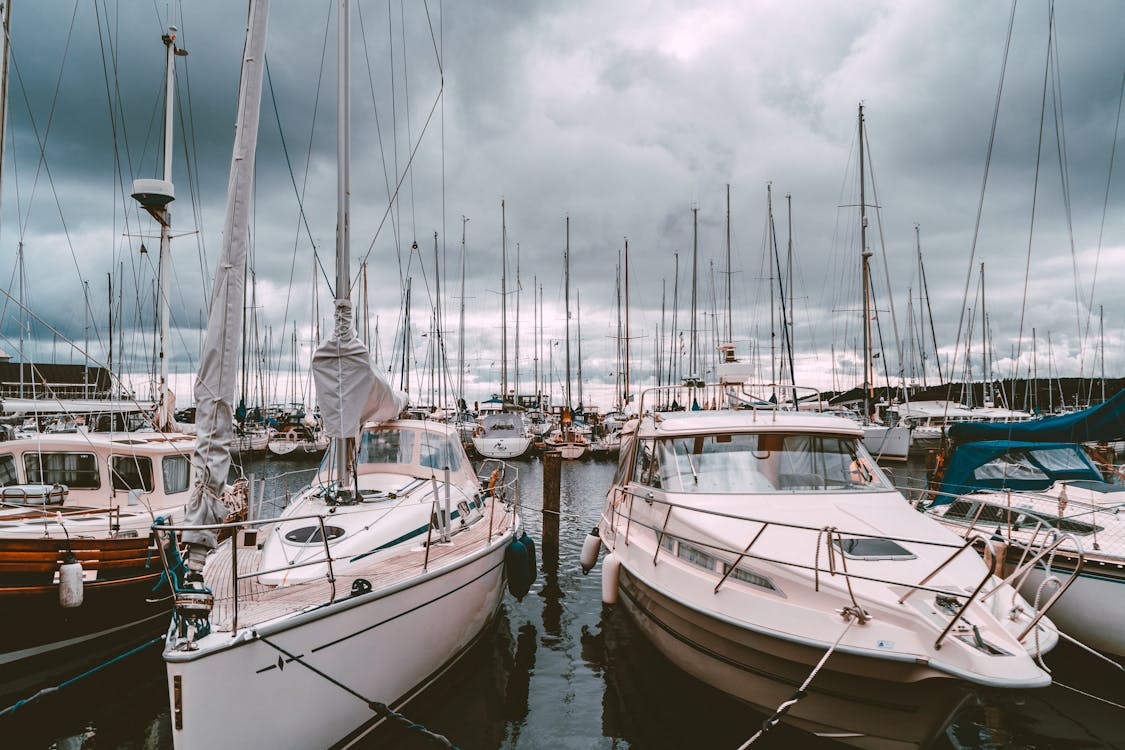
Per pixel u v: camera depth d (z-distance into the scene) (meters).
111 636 7.45
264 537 7.36
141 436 9.75
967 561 5.71
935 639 4.71
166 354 11.84
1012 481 10.06
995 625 4.86
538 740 6.29
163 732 6.25
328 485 7.84
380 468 8.48
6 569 6.55
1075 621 7.35
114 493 8.86
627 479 9.08
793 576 5.50
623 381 40.81
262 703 4.54
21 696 6.84
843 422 7.66
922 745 5.04
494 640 8.41
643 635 7.87
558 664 8.12
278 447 32.59
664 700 7.14
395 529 6.85
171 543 4.50
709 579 6.16
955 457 10.73
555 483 13.01
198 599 4.31
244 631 4.43
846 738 5.34
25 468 8.80
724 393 10.22
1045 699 6.81
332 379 6.74
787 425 7.55
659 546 7.18
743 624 5.55
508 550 8.29
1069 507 8.69
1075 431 9.89
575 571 12.53
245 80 4.89
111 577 7.22
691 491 7.17
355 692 5.22
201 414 4.61
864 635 4.96
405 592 5.80
